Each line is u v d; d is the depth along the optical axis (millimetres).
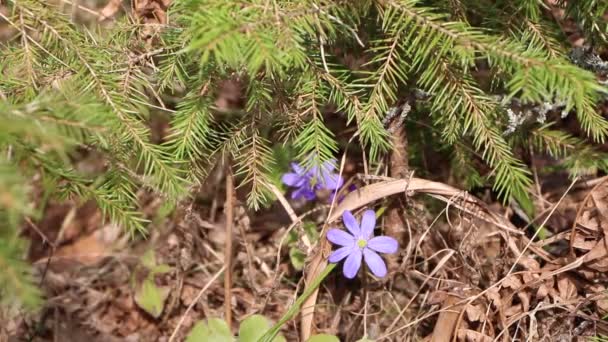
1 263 276
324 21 319
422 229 407
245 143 380
